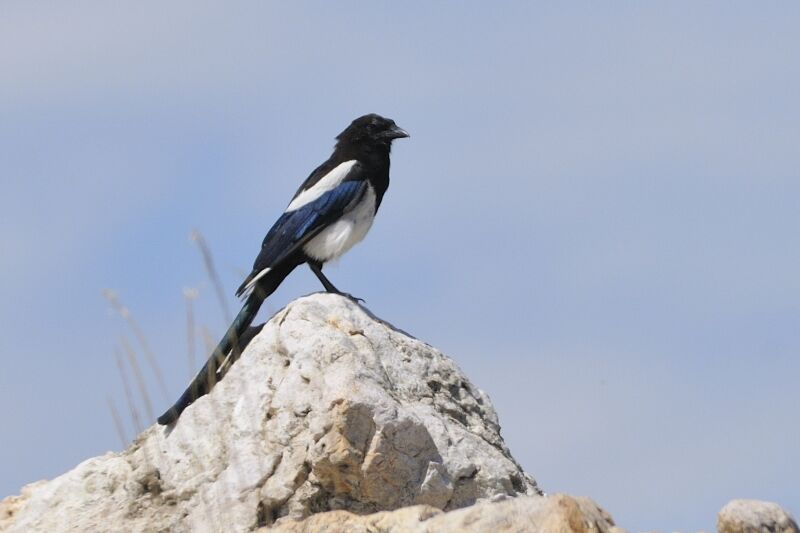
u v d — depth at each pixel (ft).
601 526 38.81
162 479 50.80
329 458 47.03
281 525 43.52
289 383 50.08
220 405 51.34
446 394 53.36
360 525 41.91
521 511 39.32
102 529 50.03
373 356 52.01
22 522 51.65
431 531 39.68
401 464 47.32
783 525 38.75
